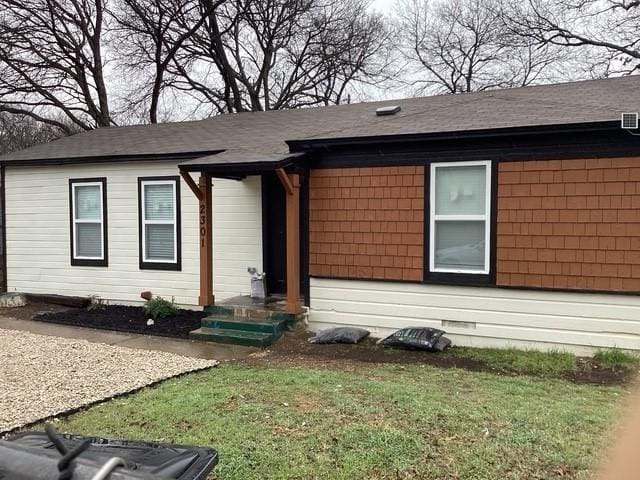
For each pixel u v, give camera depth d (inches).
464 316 268.8
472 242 267.7
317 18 953.5
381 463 126.0
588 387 194.7
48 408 171.5
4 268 440.1
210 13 826.8
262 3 902.4
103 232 397.1
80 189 407.5
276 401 173.6
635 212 232.2
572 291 245.1
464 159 264.5
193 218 367.2
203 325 295.7
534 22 890.1
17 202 430.9
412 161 276.5
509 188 255.4
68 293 414.0
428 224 274.7
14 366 225.5
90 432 149.9
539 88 354.3
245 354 255.9
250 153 307.6
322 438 140.5
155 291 382.3
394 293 284.2
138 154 372.5
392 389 185.8
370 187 287.1
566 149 243.3
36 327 322.3
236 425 151.3
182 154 357.7
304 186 303.1
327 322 300.5
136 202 384.5
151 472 77.6
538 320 253.1
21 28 734.5
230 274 360.8
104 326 320.5
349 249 293.7
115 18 842.8
